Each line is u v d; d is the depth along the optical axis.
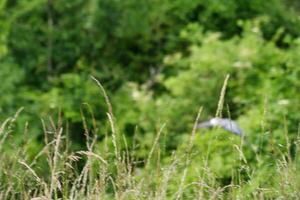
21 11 31.22
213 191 11.65
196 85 25.77
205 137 18.02
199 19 32.16
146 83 30.05
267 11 32.97
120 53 32.31
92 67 30.64
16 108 26.70
